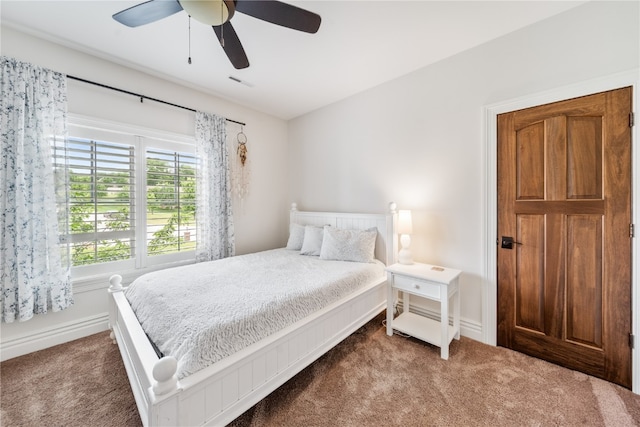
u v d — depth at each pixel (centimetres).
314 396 154
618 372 162
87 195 226
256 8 138
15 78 188
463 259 229
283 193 396
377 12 177
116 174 241
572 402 148
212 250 299
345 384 164
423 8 174
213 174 301
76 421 137
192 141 293
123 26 190
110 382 166
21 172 187
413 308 262
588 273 173
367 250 258
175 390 99
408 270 221
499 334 210
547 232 187
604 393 155
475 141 220
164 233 272
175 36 202
